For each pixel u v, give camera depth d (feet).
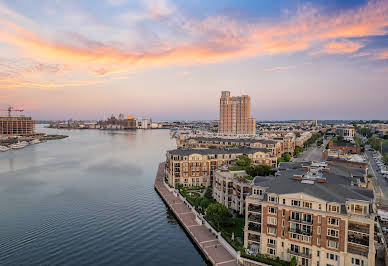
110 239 334.85
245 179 381.19
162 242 329.31
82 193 518.78
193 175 540.52
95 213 416.67
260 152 570.46
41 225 372.79
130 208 439.22
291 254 250.98
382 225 307.37
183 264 284.41
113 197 495.41
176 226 373.61
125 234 348.59
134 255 300.61
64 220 389.60
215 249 294.05
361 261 223.71
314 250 241.14
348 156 556.51
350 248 230.48
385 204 397.39
